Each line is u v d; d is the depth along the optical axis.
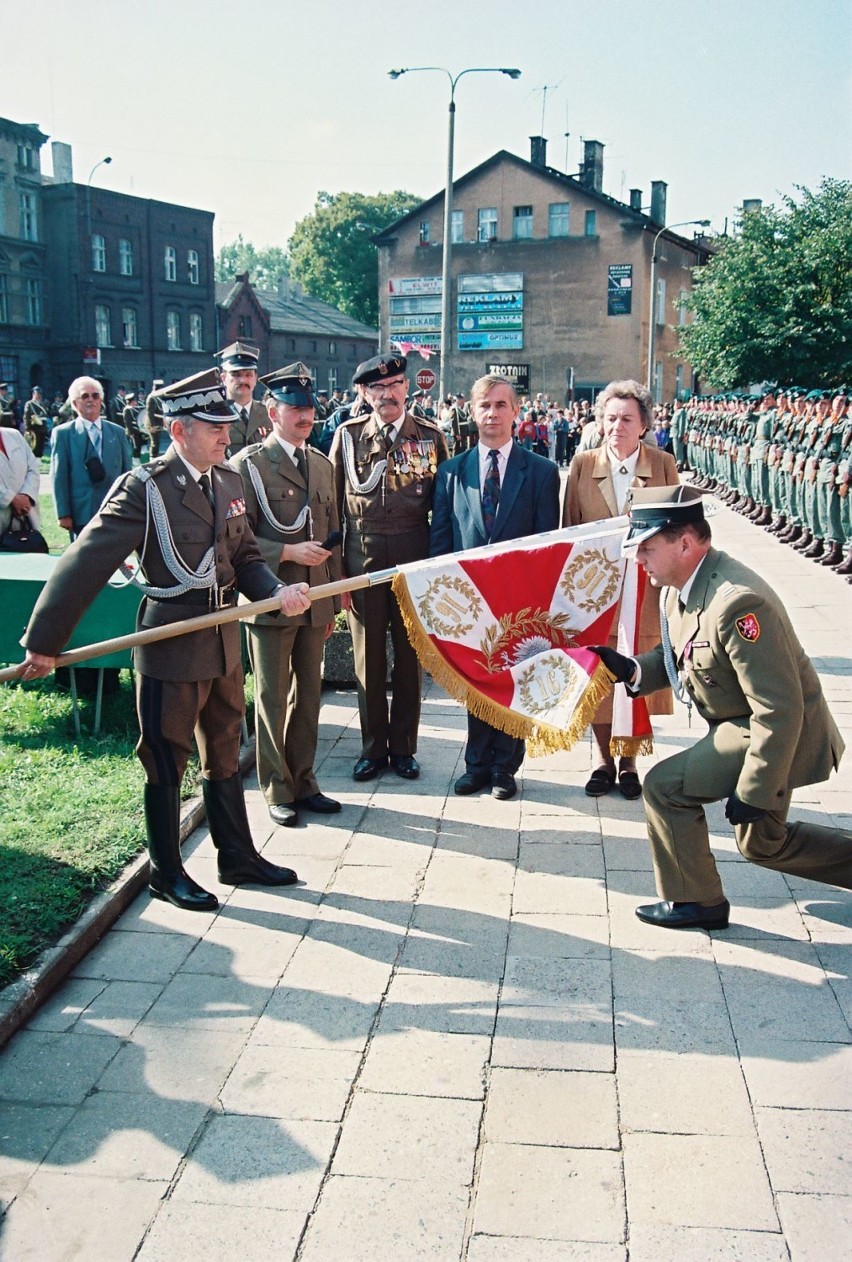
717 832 5.02
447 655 4.41
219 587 4.23
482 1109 3.09
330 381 62.22
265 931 4.14
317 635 5.13
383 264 48.66
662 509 3.70
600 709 5.21
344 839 4.98
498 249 46.53
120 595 5.89
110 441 7.96
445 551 5.34
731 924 4.12
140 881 4.52
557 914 4.23
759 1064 3.27
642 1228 2.64
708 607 3.71
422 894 4.42
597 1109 3.08
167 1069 3.31
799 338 30.50
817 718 3.85
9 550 7.63
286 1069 3.30
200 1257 2.60
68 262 49.12
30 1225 2.71
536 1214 2.70
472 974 3.81
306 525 5.07
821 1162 2.86
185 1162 2.91
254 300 59.56
